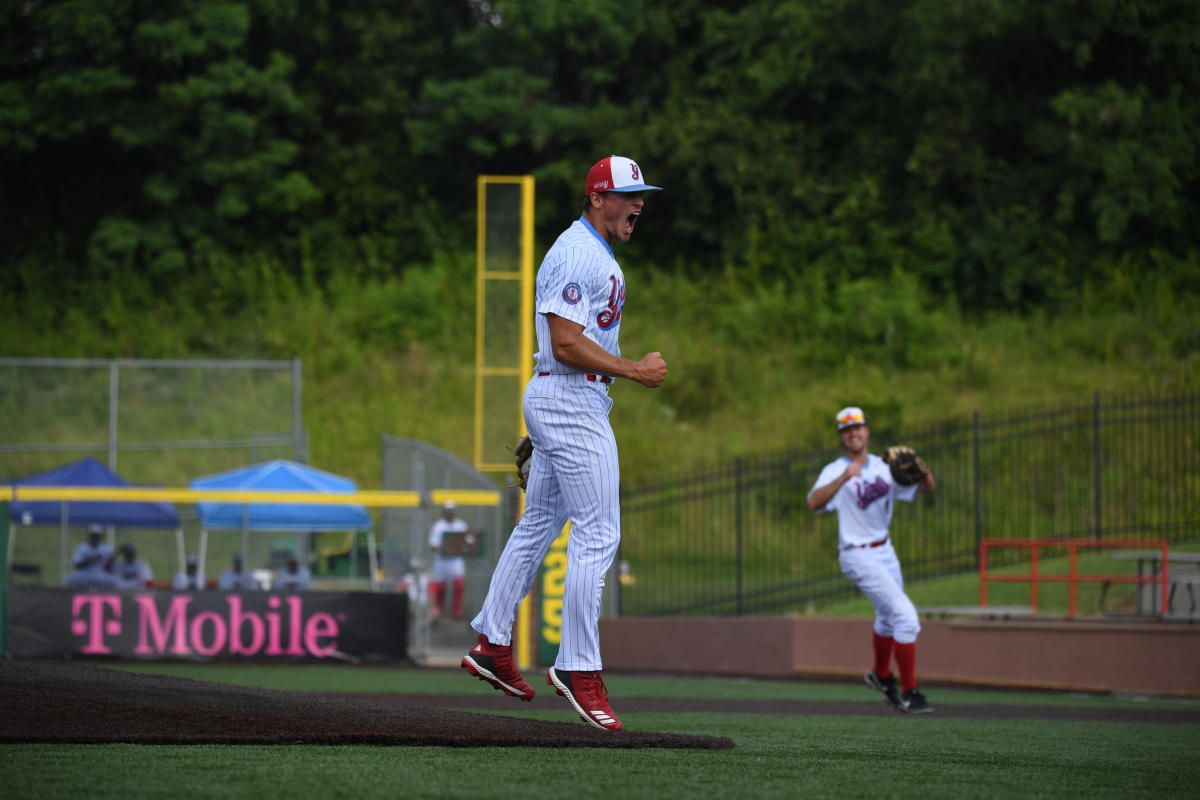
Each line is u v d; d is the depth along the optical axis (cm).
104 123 12244
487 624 2064
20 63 12738
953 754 2008
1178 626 4653
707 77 12719
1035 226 11312
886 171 12181
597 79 12688
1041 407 9100
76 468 6962
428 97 12581
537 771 1499
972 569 6481
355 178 12912
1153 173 10806
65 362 7638
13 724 1666
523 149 13112
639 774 1506
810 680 5556
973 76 11594
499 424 5925
